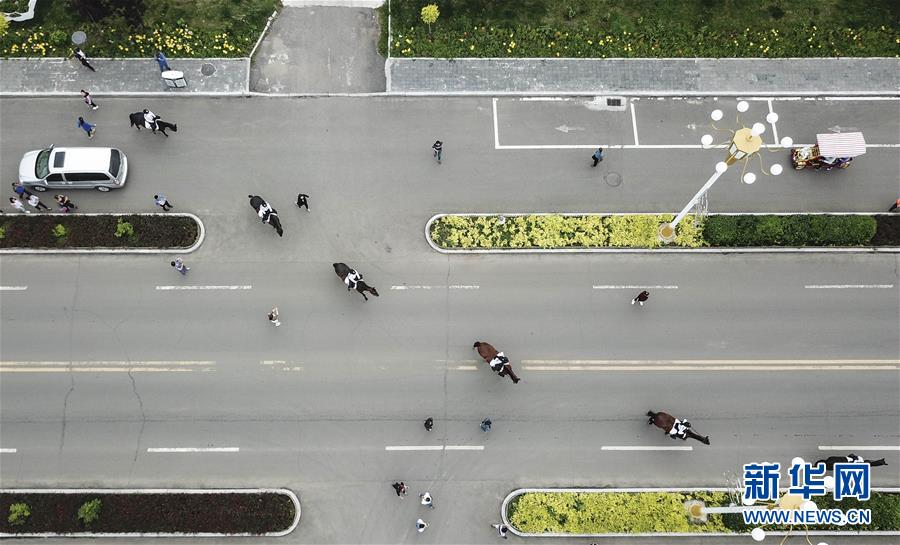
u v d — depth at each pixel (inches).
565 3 1311.5
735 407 1112.8
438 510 1053.8
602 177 1232.2
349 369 1109.7
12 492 1029.8
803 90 1289.4
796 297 1168.8
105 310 1120.8
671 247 1182.3
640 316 1152.2
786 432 1104.8
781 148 1258.0
